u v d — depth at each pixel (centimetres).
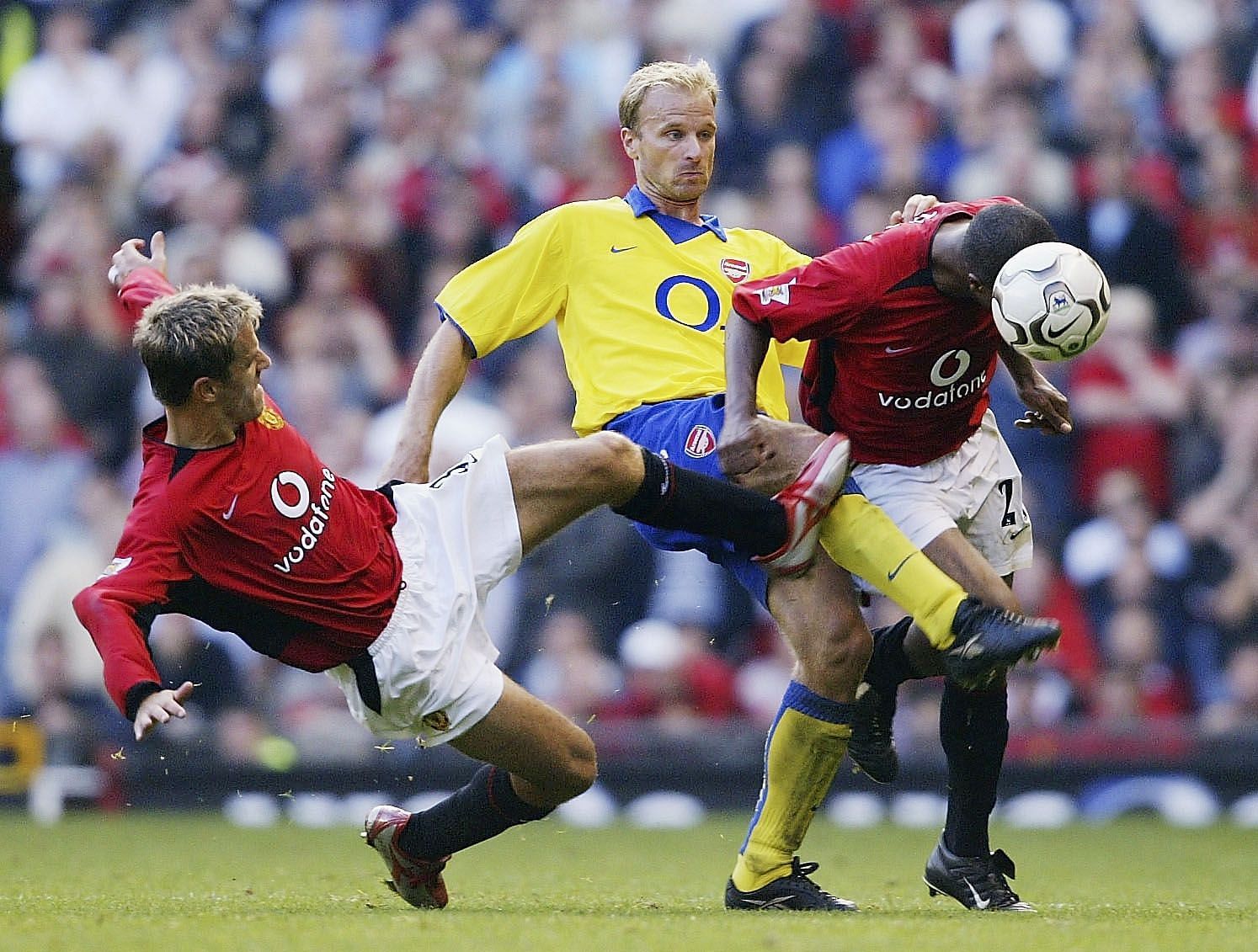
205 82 5044
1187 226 4525
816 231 4516
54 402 4447
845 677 1709
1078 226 4469
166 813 3656
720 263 1988
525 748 1672
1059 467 4144
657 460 1741
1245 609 3928
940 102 4641
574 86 4797
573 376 1975
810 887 1714
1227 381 4188
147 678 1480
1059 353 1616
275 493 1592
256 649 1633
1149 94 4644
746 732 3606
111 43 5178
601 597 3872
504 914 1584
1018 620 1619
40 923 1452
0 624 4194
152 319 1560
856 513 1716
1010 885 2094
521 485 1708
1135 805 3550
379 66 4978
